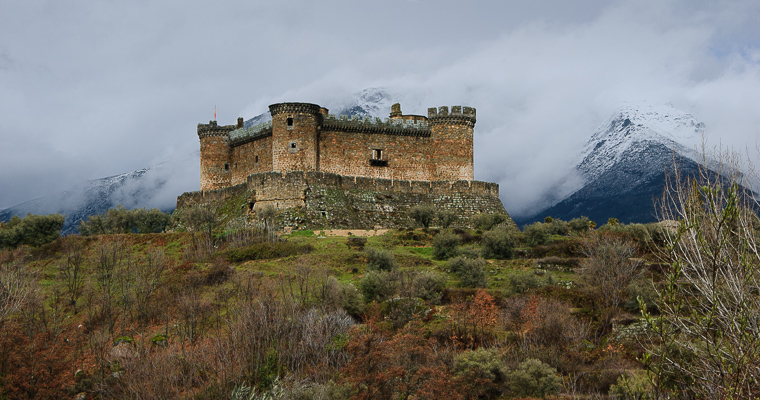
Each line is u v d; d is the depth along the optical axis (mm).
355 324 53469
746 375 15219
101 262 74250
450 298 60406
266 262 73938
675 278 16188
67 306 63719
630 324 52344
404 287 60375
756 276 16109
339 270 71438
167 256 79312
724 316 15641
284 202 93875
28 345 47062
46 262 79688
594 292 59625
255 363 45562
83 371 46094
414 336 45344
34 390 44062
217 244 83125
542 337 48906
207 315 56219
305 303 56219
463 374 41219
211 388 42656
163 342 50938
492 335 51094
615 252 62938
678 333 17203
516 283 63281
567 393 40594
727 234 15539
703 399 15922
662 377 17562
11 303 56750
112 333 53906
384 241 84750
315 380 42438
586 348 48812
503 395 41156
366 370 40375
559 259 72562
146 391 41094
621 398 36312
